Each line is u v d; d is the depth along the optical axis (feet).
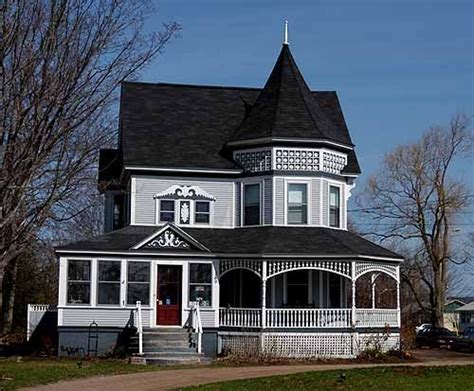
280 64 129.08
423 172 199.11
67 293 109.91
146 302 111.65
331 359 108.37
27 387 71.67
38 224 76.84
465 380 72.08
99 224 179.22
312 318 111.24
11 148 71.36
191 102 132.98
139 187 120.78
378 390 66.49
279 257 111.55
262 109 124.47
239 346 111.45
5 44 70.28
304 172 119.55
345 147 123.75
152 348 106.52
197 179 122.62
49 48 71.46
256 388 69.21
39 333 130.31
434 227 198.49
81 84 73.51
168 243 113.50
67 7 72.28
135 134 124.47
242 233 119.75
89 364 95.14
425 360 114.83
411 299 231.71
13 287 167.43
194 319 109.91
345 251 111.86
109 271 111.34
